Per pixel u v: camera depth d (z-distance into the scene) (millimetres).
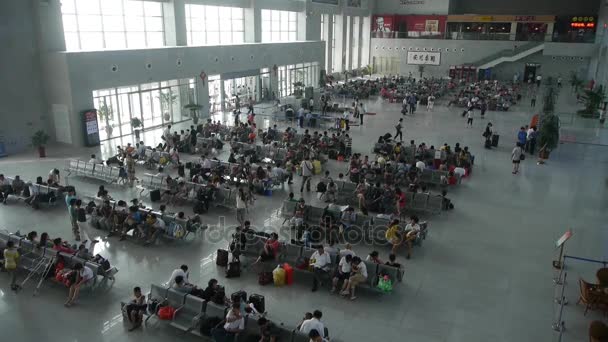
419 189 17250
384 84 43188
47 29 21922
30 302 9977
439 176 17344
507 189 17297
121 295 10219
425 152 19734
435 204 14531
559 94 41781
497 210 15281
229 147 22922
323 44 45188
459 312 9688
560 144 23812
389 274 10172
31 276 10961
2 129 21016
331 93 40594
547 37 46156
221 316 8672
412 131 27062
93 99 23250
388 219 12781
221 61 31281
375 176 17047
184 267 9812
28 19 21438
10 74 21016
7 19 20578
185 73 28422
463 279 10984
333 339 8750
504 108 34344
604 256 12102
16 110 21469
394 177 17156
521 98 40344
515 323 9328
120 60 24000
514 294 10375
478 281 10906
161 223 12641
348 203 15680
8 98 21062
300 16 42281
